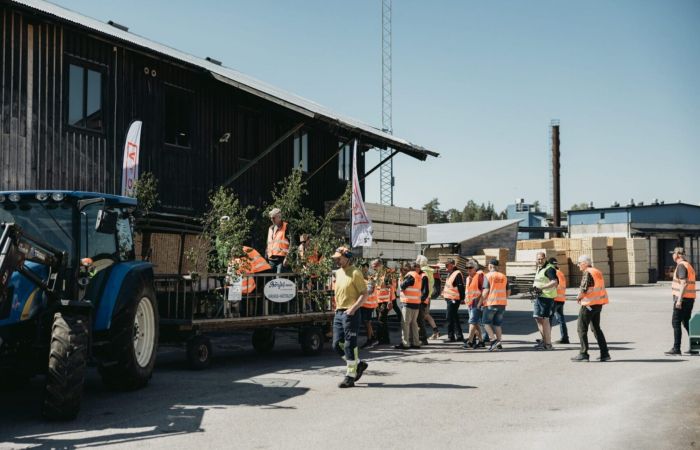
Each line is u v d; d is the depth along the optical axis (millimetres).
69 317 7512
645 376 10703
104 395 8953
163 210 16969
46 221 8406
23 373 8109
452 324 16938
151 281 9648
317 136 23266
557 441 6582
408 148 22016
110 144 15711
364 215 17266
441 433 6887
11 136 13586
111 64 15805
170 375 10820
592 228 63875
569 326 20469
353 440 6582
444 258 34312
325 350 14844
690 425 7270
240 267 12328
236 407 8172
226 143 19281
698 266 63375
